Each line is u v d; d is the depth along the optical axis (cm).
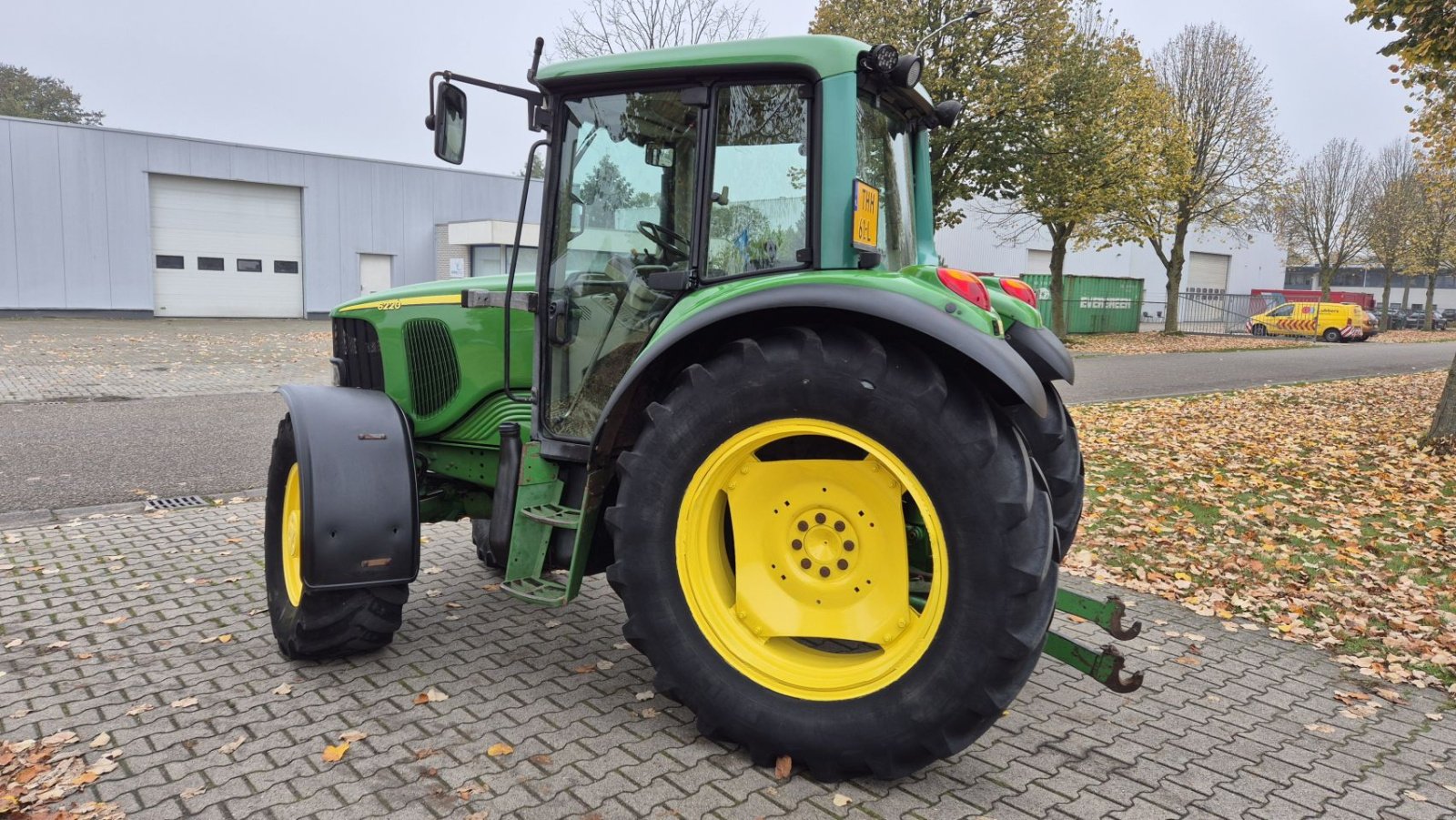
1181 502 675
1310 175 3788
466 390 395
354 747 295
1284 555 542
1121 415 1112
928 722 258
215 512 609
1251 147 2811
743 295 274
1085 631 430
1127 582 504
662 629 287
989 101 1641
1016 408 350
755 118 302
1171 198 2561
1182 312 3919
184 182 2700
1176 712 342
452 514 432
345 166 2975
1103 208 2084
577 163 339
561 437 347
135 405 1054
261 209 2848
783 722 274
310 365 1528
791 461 282
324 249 2962
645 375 291
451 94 333
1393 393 1400
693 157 315
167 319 2648
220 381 1285
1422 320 4562
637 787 272
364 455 343
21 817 250
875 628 276
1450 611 457
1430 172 2034
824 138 287
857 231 288
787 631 283
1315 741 321
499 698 334
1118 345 2653
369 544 334
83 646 382
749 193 304
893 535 273
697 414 278
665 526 285
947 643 255
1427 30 839
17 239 2438
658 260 328
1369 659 395
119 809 257
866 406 257
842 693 272
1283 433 984
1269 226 3111
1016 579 246
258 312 2873
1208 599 473
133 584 463
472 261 3150
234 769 280
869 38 1653
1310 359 2186
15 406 1034
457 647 386
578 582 305
